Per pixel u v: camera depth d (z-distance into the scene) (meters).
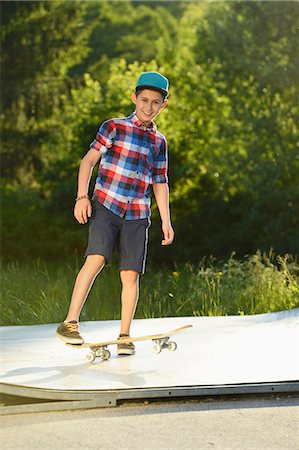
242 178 39.97
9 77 52.84
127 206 11.73
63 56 53.97
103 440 8.49
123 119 11.91
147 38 68.31
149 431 8.81
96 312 19.12
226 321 15.17
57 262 43.22
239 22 40.50
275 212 40.03
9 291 21.41
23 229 45.41
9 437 8.62
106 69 61.34
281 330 13.88
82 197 11.46
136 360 11.49
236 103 40.72
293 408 9.73
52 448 8.23
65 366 11.09
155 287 23.06
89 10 65.25
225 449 8.23
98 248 11.50
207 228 41.50
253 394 10.35
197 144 41.62
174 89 42.38
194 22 45.12
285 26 39.75
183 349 12.29
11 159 52.44
